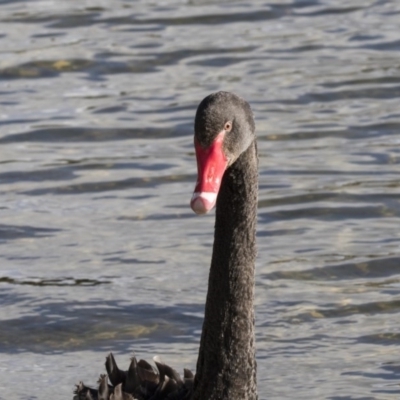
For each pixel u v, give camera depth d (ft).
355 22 69.26
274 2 73.26
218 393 27.22
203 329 27.43
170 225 43.75
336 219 44.21
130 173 48.78
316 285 38.78
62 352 34.68
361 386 32.14
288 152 50.93
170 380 27.53
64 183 47.93
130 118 55.11
